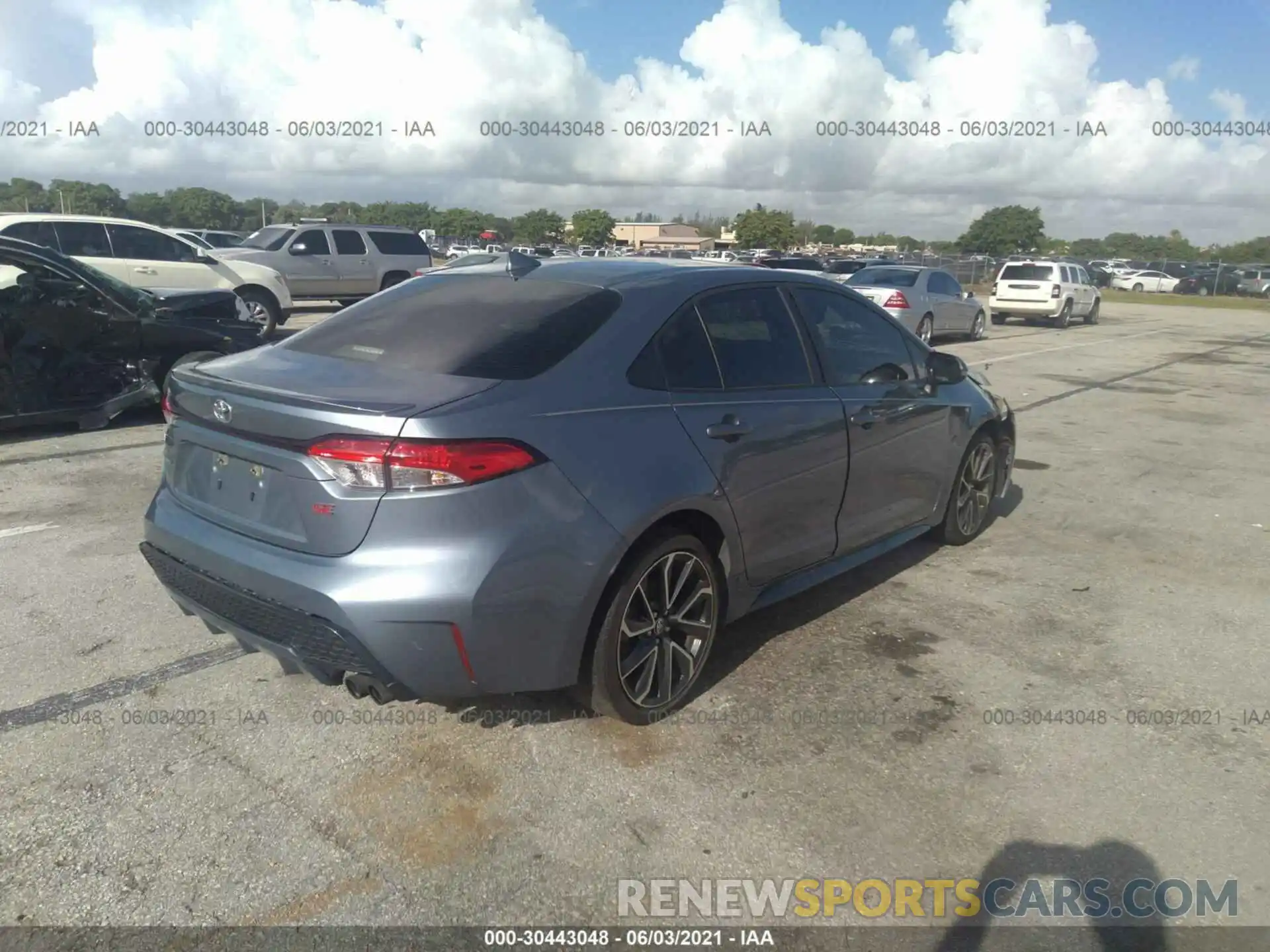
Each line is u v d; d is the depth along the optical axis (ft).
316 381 10.56
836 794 10.41
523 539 9.74
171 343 27.12
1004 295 80.69
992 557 18.33
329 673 10.01
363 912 8.55
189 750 10.90
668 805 10.14
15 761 10.59
